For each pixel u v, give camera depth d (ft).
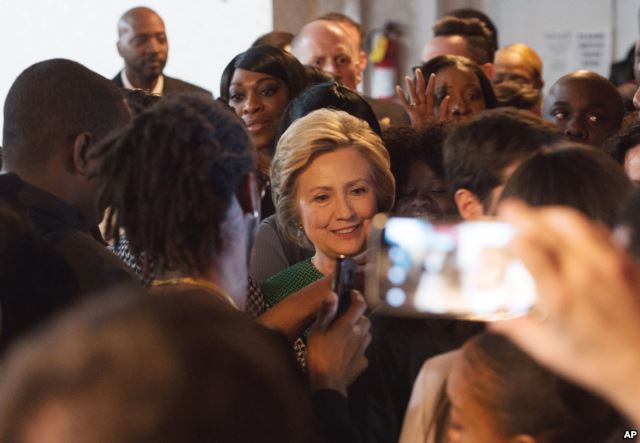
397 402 8.67
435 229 5.78
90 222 10.27
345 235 11.16
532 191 7.61
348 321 8.34
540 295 4.38
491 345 6.47
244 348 4.07
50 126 10.06
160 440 3.80
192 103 8.02
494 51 25.25
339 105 14.06
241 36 31.60
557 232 4.39
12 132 10.17
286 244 13.19
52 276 9.08
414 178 11.87
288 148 11.29
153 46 26.27
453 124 12.10
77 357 3.83
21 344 4.06
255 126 17.53
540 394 6.29
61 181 10.08
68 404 3.76
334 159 11.14
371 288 5.81
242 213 8.04
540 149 7.93
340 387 8.15
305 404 4.36
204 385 3.92
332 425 7.89
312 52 23.44
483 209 9.28
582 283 4.28
